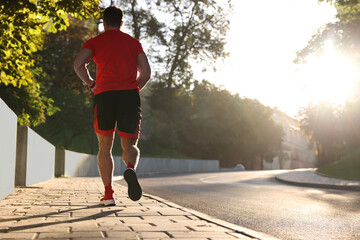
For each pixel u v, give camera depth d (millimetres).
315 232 4598
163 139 46562
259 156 72625
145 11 36625
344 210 6859
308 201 8523
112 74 4516
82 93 35250
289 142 93188
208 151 58719
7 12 7121
